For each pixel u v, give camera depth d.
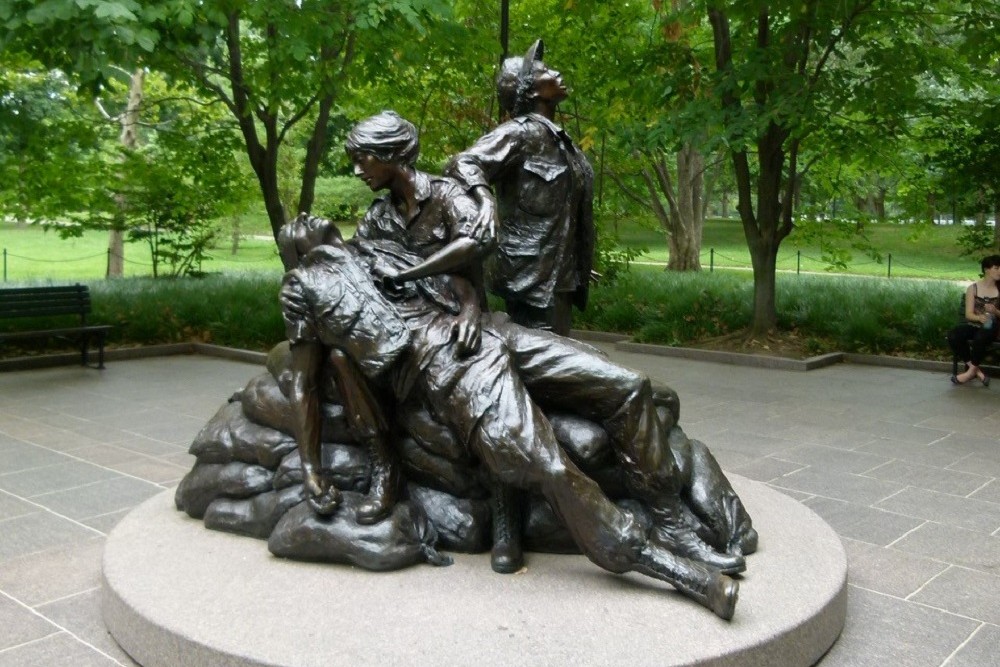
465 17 13.78
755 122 10.56
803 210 14.14
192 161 14.62
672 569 3.38
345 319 3.76
